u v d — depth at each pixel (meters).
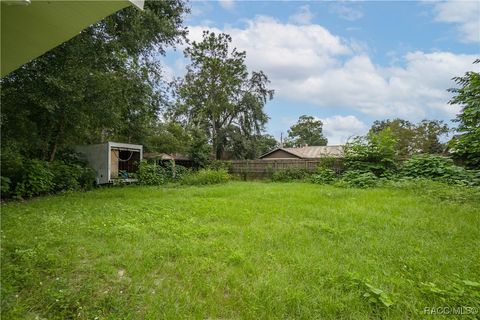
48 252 2.85
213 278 2.43
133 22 8.77
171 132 16.67
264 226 4.14
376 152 9.87
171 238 3.55
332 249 3.13
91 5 2.10
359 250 3.10
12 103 7.49
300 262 2.74
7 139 7.48
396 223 4.15
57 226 3.88
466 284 2.20
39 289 2.14
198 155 15.16
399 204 5.52
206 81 23.12
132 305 2.00
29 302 1.97
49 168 8.11
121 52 8.59
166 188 9.59
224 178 11.88
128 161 12.05
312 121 41.59
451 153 8.89
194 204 5.91
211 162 15.26
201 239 3.54
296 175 11.99
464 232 3.66
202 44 22.78
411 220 4.27
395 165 9.78
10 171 6.96
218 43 22.92
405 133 22.88
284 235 3.65
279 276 2.44
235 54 23.47
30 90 7.36
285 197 6.80
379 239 3.46
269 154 25.33
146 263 2.71
